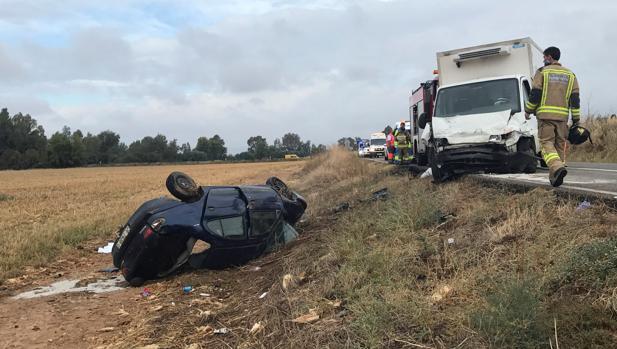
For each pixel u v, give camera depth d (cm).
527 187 669
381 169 1953
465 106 1029
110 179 4562
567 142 809
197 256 723
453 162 951
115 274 804
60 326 551
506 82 1027
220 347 438
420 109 1575
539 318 331
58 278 793
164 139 14562
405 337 366
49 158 11519
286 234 795
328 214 1049
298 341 398
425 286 446
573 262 380
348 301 446
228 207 723
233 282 660
